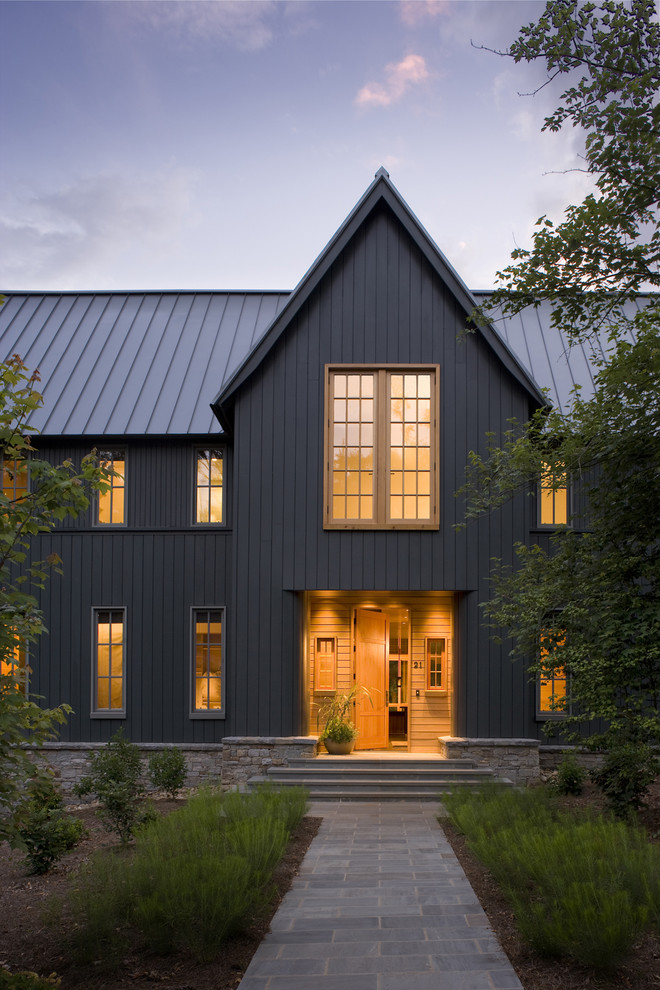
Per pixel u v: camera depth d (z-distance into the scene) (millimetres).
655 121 6152
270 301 19938
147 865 7156
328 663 15867
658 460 7461
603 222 6656
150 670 15633
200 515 16156
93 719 15508
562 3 6418
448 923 6742
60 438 16094
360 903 7328
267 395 14852
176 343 18406
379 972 5707
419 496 14609
